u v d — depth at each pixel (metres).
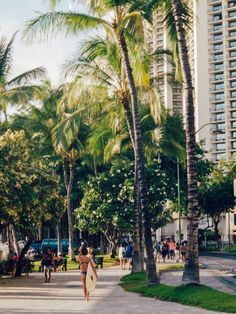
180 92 32.16
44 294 22.38
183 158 46.69
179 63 22.28
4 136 31.27
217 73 139.75
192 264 19.19
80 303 18.67
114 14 25.05
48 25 22.58
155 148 43.97
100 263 39.91
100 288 24.28
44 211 32.16
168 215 57.78
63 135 37.66
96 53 28.08
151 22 23.58
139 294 21.23
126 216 52.12
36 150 49.34
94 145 37.06
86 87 28.86
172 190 54.31
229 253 66.12
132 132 29.69
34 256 54.66
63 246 62.19
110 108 33.62
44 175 32.41
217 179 81.31
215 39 140.50
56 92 53.16
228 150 136.38
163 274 30.53
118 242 61.81
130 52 25.36
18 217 30.86
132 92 23.86
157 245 48.25
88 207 53.28
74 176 62.81
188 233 19.39
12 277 32.97
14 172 29.69
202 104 139.75
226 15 139.00
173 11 20.45
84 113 34.69
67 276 33.03
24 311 16.59
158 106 28.94
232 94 137.62
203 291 17.95
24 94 42.00
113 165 53.75
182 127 46.62
